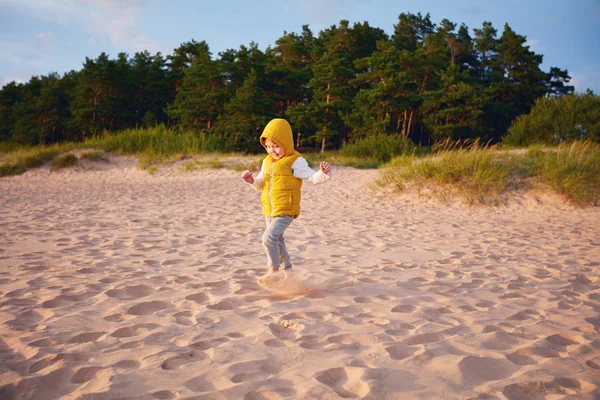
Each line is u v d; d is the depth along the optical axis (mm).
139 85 55594
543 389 2090
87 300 3404
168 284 3875
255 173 17250
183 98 50219
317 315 3137
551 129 25000
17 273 4152
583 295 3730
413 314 3164
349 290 3752
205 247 5531
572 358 2434
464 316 3135
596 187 10289
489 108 47844
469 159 11641
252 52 50312
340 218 8398
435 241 6266
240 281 3971
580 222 8195
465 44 62844
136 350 2480
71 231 6438
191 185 14953
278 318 3039
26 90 67312
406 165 13648
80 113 51312
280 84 50312
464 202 10227
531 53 53250
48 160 21656
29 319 2977
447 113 44312
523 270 4598
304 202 10836
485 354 2455
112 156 21938
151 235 6270
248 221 7746
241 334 2742
